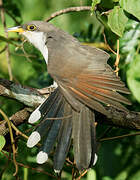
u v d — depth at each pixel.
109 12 10.80
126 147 11.89
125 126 10.19
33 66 12.52
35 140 9.95
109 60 12.05
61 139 9.92
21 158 10.91
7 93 10.63
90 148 9.70
